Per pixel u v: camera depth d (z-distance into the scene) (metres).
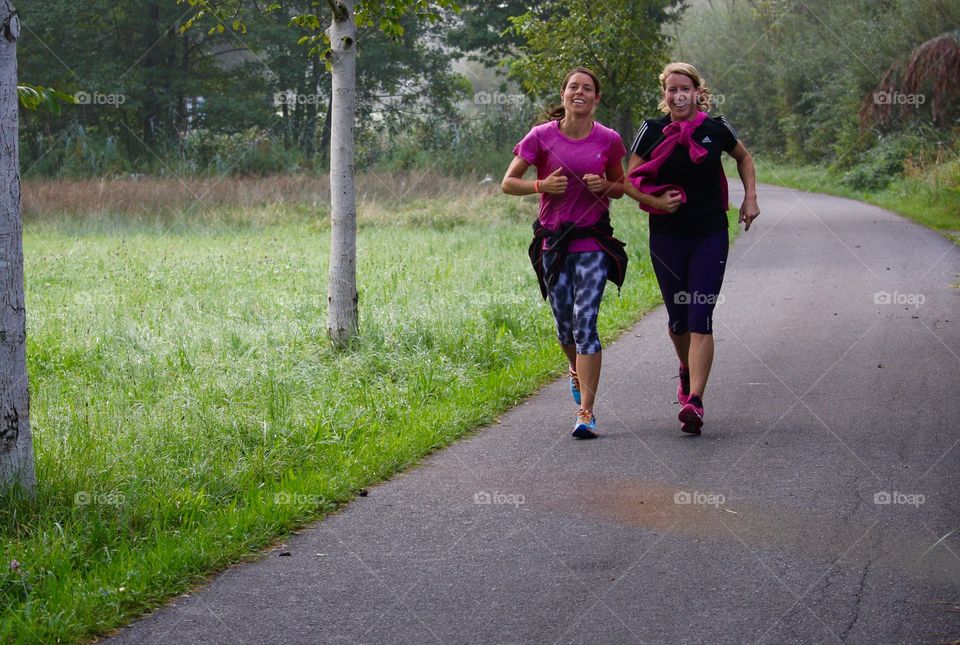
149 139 39.78
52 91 5.14
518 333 8.62
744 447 5.31
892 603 3.39
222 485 4.80
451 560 3.89
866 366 7.21
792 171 44.09
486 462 5.22
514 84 52.81
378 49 42.81
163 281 11.90
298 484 4.72
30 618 3.32
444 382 6.93
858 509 4.33
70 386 6.85
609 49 19.84
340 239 7.98
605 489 4.70
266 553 4.03
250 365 7.23
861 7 39.00
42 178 31.70
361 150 37.19
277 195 24.27
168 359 7.35
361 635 3.28
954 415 5.85
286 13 42.97
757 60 54.06
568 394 6.74
